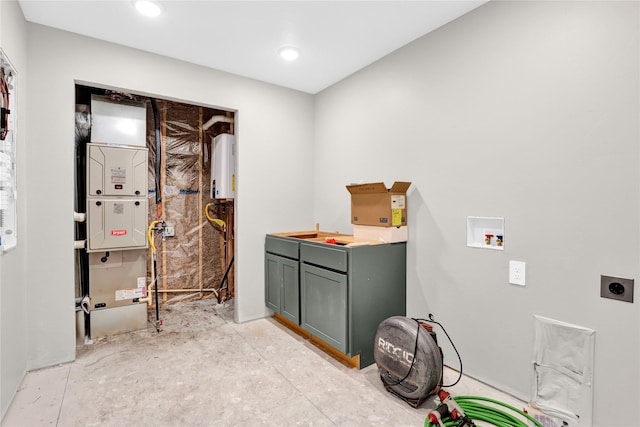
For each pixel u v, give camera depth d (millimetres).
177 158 3736
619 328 1546
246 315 3195
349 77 3115
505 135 1951
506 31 1936
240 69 2979
